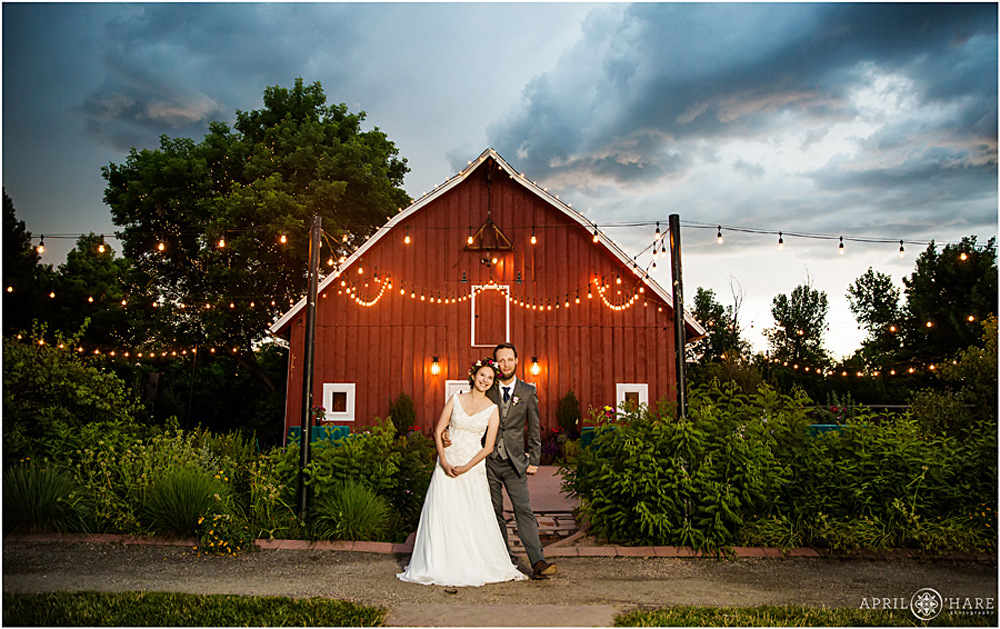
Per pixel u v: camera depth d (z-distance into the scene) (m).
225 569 5.54
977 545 6.17
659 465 6.67
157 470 7.06
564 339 16.62
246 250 22.36
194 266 24.88
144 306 23.73
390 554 6.16
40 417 7.86
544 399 16.39
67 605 4.34
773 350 41.28
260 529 6.62
